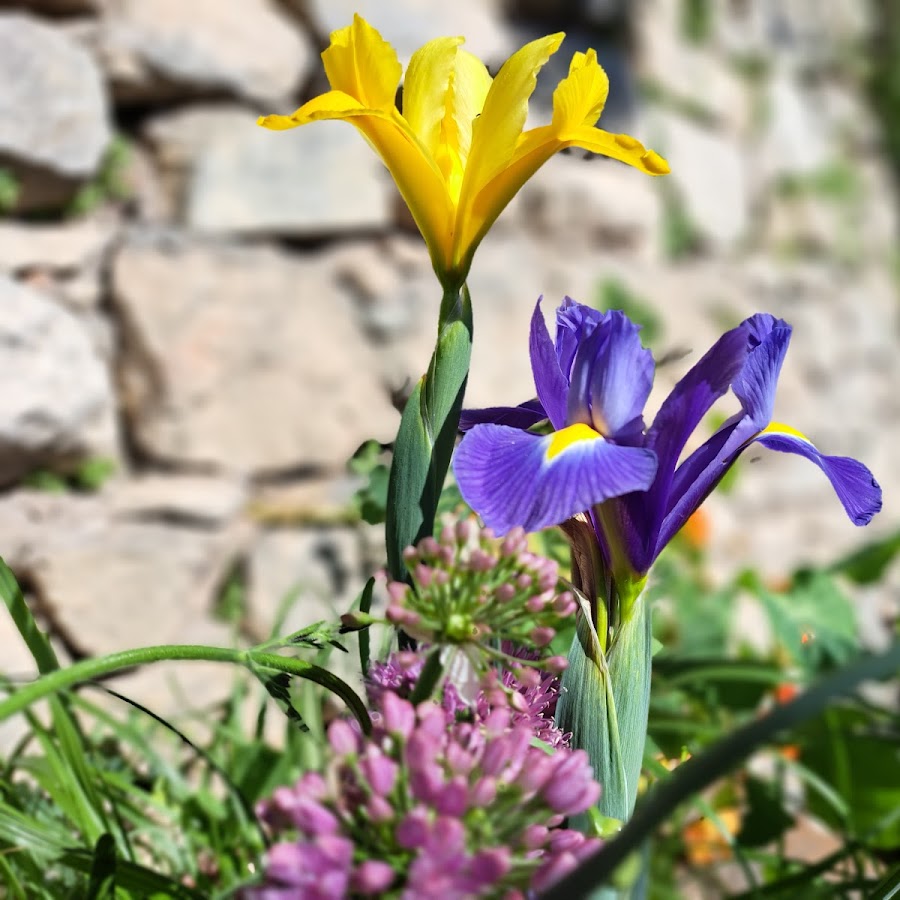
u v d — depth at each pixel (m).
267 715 0.69
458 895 0.29
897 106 2.36
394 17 1.29
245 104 1.16
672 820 0.52
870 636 0.95
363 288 1.17
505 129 0.35
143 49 1.07
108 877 0.36
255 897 0.29
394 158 0.36
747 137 1.99
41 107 0.94
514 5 1.55
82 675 0.33
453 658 0.32
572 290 1.33
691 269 1.61
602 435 0.35
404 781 0.30
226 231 1.11
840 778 0.59
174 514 0.95
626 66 1.66
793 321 1.72
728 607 0.76
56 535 0.85
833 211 2.08
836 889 0.47
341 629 0.36
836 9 2.32
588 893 0.27
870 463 1.76
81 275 1.00
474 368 1.21
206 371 1.03
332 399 1.10
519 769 0.31
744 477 1.54
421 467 0.36
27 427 0.86
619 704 0.35
